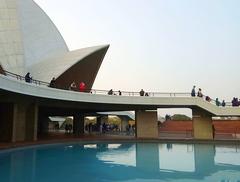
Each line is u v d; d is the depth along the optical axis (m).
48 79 23.44
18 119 17.59
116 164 10.71
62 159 11.61
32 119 17.94
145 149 15.55
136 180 8.01
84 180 7.84
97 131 31.34
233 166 10.33
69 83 27.89
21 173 8.38
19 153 12.77
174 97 21.44
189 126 27.48
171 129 28.03
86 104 21.98
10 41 21.48
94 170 9.44
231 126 25.33
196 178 8.33
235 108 20.88
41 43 28.17
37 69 25.31
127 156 12.82
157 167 10.13
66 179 7.85
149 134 22.27
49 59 26.97
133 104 21.45
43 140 17.75
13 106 16.66
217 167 10.13
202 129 21.28
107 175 8.66
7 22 22.05
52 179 7.75
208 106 20.94
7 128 16.52
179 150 15.09
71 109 25.20
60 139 18.72
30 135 17.77
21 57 21.50
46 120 33.19
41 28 29.23
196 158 12.24
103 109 24.73
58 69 24.44
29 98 17.73
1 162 10.19
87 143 18.42
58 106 21.23
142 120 22.58
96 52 26.48
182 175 8.76
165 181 7.91
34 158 11.55
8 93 15.27
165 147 16.59
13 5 22.84
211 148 15.95
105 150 14.92
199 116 21.58
